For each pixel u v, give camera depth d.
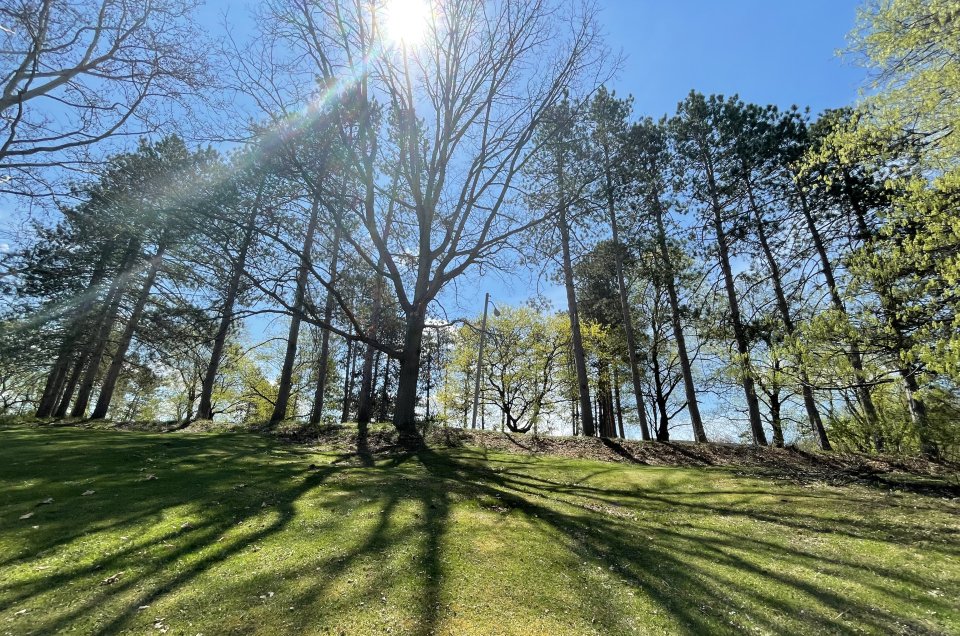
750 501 7.64
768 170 14.70
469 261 11.05
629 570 4.37
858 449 14.83
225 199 9.01
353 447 10.95
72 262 16.66
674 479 9.34
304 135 9.27
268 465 8.36
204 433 12.78
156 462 8.13
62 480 6.45
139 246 15.66
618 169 11.66
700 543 5.39
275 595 3.39
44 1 9.33
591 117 13.17
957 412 7.48
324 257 12.38
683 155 15.64
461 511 5.91
